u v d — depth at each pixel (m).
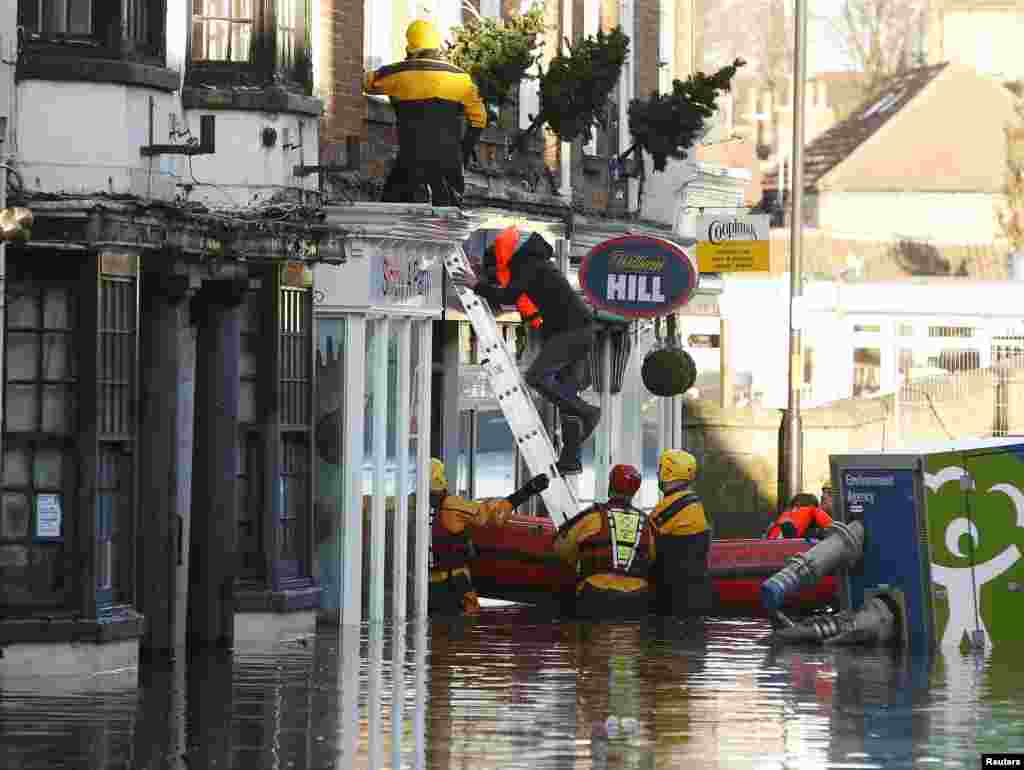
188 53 30.98
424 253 37.06
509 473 45.06
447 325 42.38
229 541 31.02
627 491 35.12
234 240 30.45
